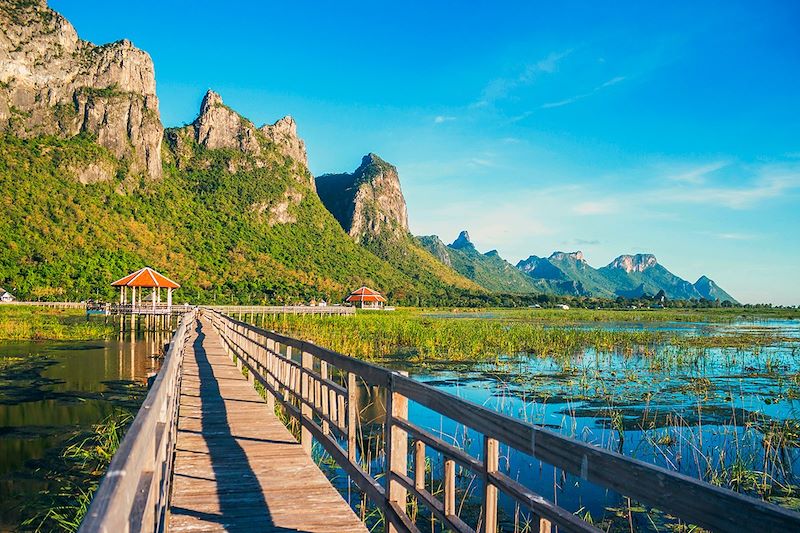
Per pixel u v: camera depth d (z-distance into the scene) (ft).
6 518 22.93
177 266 291.79
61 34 377.30
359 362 14.82
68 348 81.41
